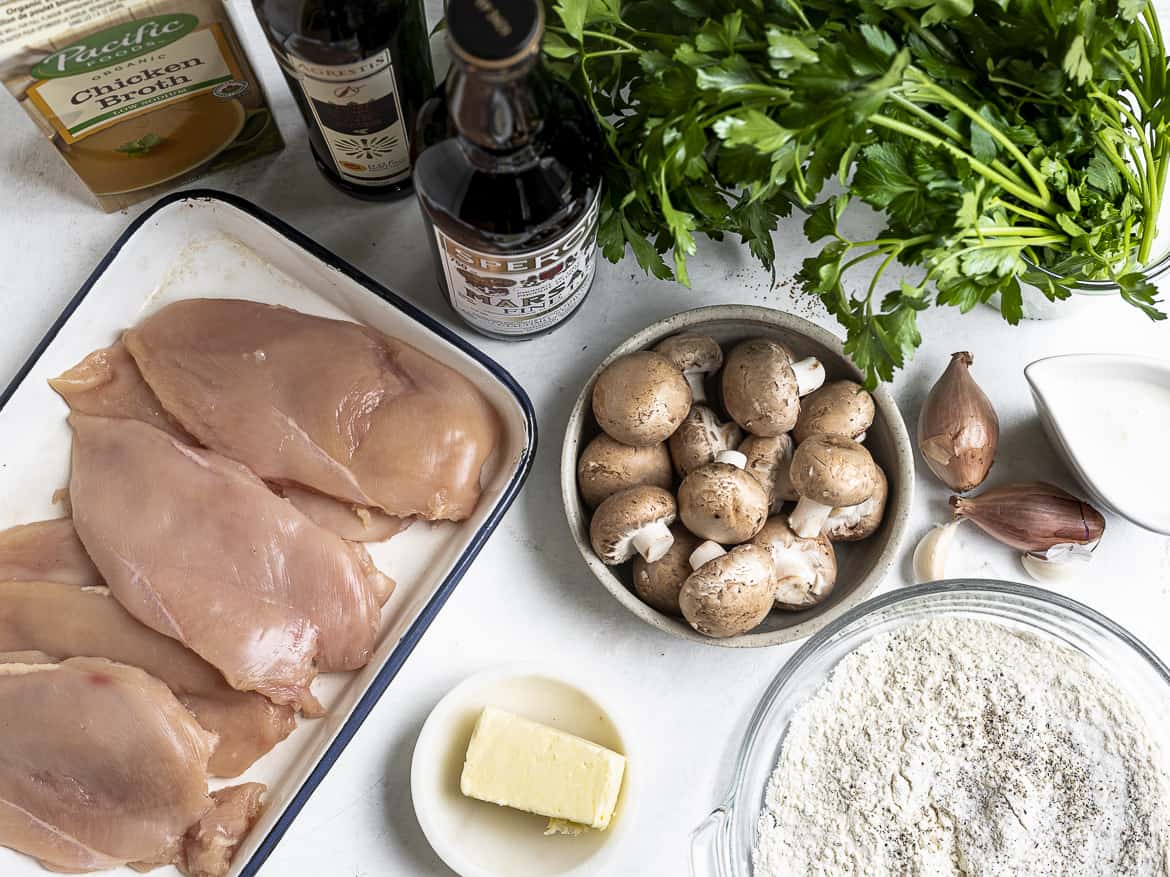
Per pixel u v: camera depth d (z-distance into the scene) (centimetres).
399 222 55
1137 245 47
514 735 47
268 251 53
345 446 50
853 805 50
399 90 46
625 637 52
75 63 43
